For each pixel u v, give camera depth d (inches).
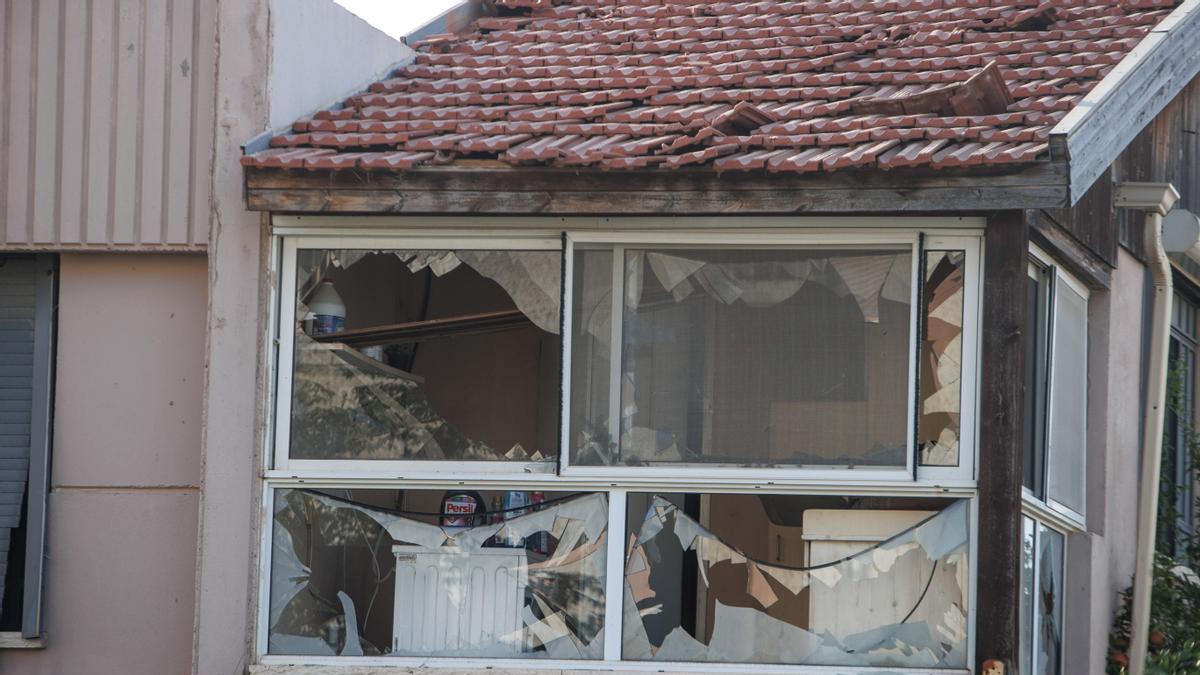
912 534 664.4
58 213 756.6
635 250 687.7
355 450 703.1
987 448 646.5
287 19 758.5
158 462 744.3
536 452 701.9
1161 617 869.2
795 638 668.1
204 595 691.4
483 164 674.2
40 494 745.6
